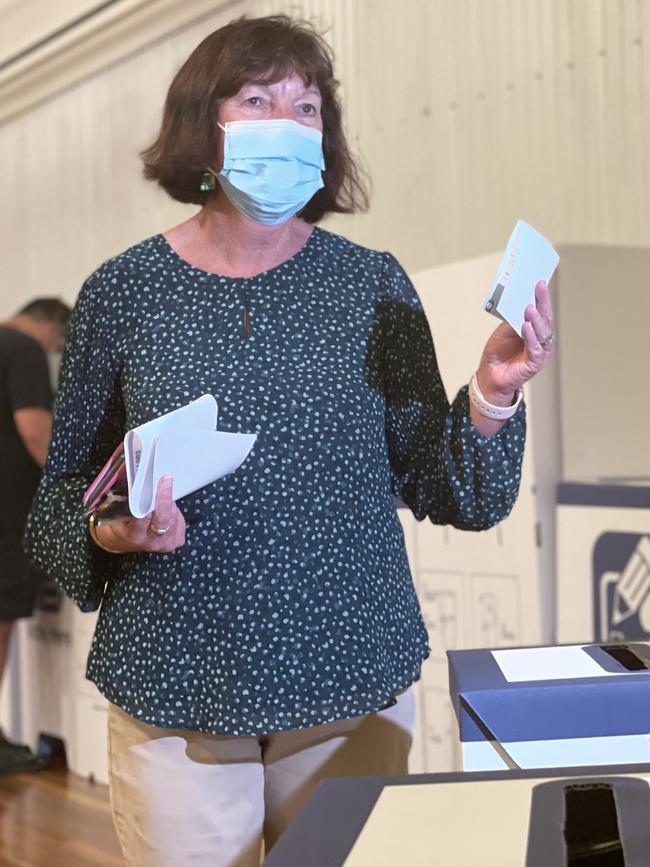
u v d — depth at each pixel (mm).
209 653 1185
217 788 1213
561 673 1042
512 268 1067
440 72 3879
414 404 1307
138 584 1229
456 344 2596
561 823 770
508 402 1198
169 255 1309
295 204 1259
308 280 1300
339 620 1194
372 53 4148
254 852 1236
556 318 2512
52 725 3875
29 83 6066
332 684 1179
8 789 3607
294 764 1253
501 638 2514
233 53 1256
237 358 1240
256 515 1194
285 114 1262
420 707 2703
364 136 4207
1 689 4180
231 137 1239
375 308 1314
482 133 3740
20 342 3742
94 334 1294
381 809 825
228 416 1211
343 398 1242
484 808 811
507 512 1248
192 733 1212
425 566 2707
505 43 3633
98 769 3627
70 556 1259
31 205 6305
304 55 1279
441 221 3930
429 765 2670
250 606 1183
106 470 1115
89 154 5754
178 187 1333
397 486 1360
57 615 3805
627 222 3283
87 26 5410
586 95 3377
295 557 1192
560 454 2492
